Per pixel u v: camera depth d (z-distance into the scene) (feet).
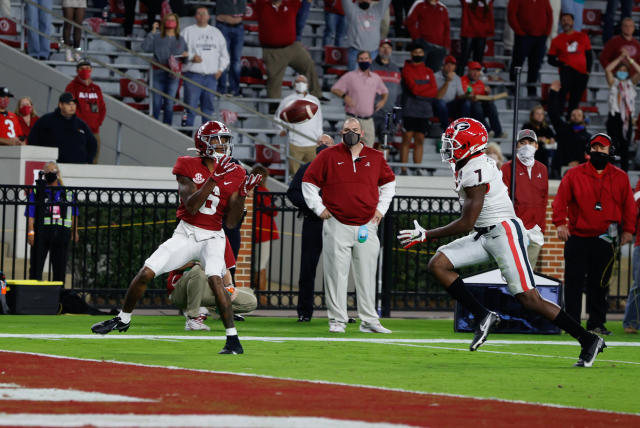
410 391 76.64
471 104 229.25
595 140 138.51
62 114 191.93
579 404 73.61
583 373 92.89
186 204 97.86
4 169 187.42
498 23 285.84
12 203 157.17
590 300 141.69
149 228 172.76
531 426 61.11
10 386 72.59
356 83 214.28
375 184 131.13
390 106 222.69
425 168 217.36
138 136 214.28
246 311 140.15
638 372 95.09
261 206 163.02
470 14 252.21
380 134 221.66
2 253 154.30
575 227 139.74
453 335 132.46
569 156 223.10
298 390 74.54
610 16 277.03
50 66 225.56
